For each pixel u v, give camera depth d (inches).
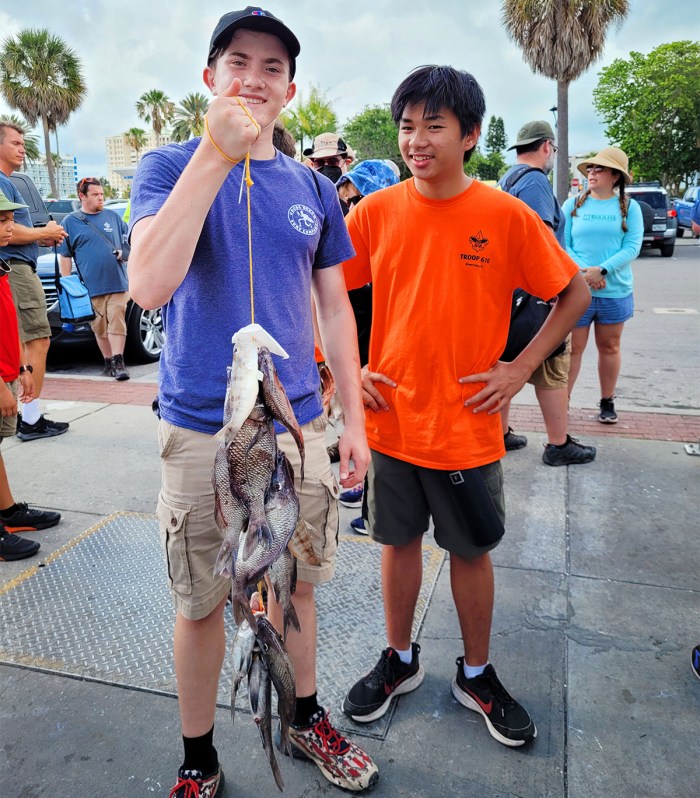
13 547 131.5
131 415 223.5
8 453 190.1
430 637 106.6
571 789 78.4
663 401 231.8
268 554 53.1
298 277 67.1
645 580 120.9
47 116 1582.2
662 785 78.5
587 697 92.7
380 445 86.0
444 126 73.6
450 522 83.5
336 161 212.8
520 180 156.1
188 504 66.7
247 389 50.9
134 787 80.0
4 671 99.9
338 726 88.7
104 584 123.0
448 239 78.8
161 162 61.1
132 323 295.4
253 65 59.9
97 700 93.9
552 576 122.6
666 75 1545.3
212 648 72.5
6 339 130.6
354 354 77.2
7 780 81.0
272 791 79.3
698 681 95.1
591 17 718.5
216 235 61.8
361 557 131.0
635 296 466.9
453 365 80.2
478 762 82.6
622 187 185.3
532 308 133.8
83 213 261.9
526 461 176.9
